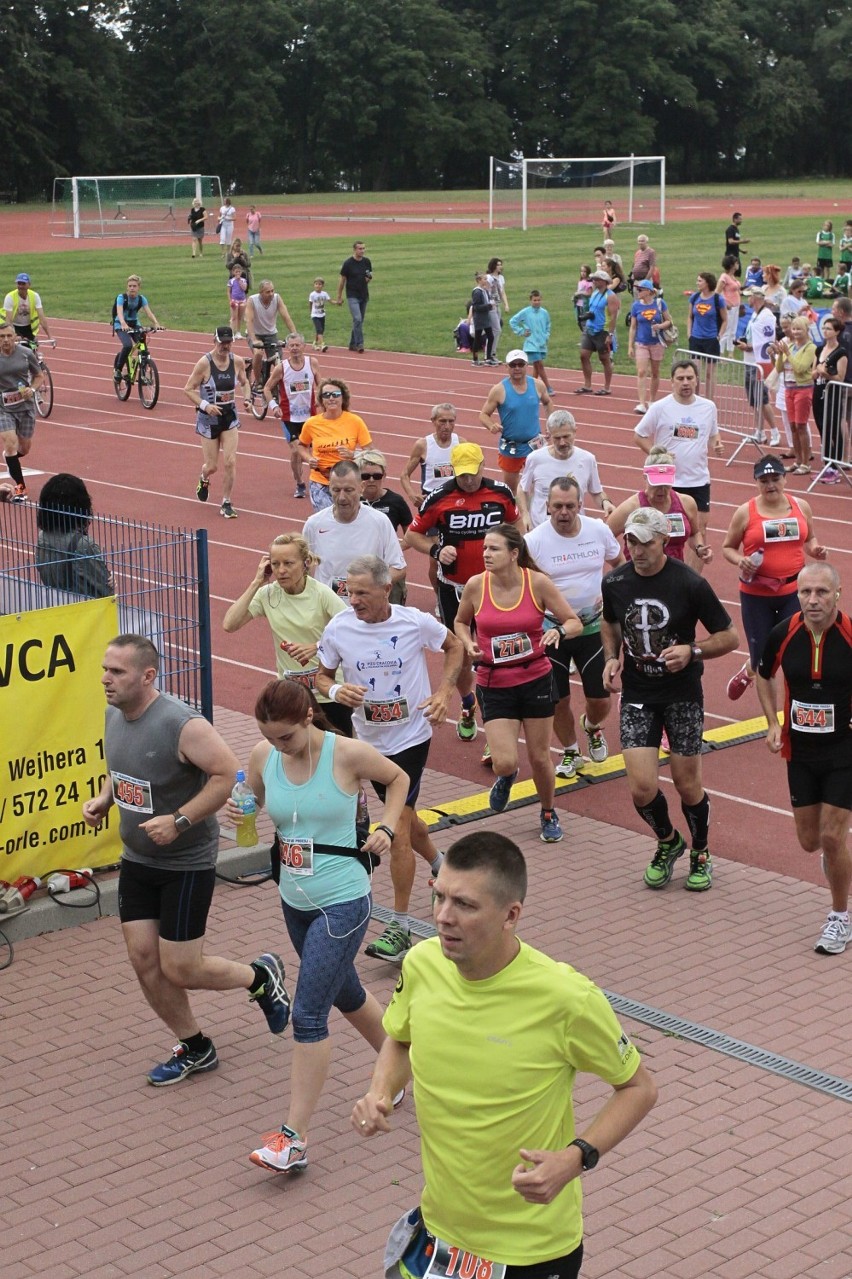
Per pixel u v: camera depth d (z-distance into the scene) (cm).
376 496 1180
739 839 991
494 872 401
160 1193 616
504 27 9588
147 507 1961
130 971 815
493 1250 414
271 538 1800
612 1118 412
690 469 1414
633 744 888
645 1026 747
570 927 856
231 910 885
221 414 1870
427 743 827
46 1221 597
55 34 8306
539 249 5406
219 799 655
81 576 973
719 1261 570
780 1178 623
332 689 802
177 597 1037
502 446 1653
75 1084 702
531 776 1106
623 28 9425
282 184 9431
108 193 6412
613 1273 562
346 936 628
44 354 3384
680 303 4019
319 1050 620
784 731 818
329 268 4856
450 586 1134
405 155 9594
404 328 3684
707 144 10025
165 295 4325
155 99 9000
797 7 10094
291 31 9069
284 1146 618
